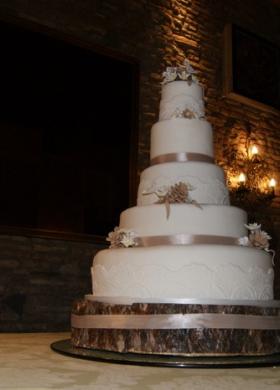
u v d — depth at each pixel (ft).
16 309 14.75
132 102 18.28
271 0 25.12
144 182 9.98
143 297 8.38
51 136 16.05
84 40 17.31
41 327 15.10
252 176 21.81
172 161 9.91
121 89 18.10
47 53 16.43
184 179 9.48
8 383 5.93
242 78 21.93
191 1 21.47
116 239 9.34
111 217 16.89
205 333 7.98
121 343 8.27
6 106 15.26
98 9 18.25
